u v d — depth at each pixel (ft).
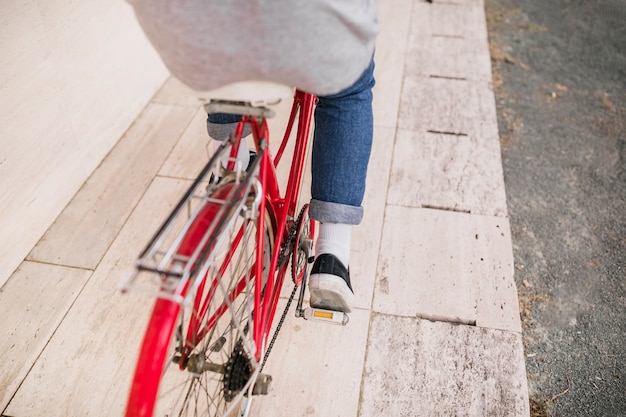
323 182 4.95
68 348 6.10
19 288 6.71
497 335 6.33
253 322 4.35
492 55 11.34
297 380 5.86
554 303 6.79
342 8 3.55
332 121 4.74
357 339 6.23
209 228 3.47
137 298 6.60
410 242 7.34
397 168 8.45
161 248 7.11
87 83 7.85
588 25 12.48
